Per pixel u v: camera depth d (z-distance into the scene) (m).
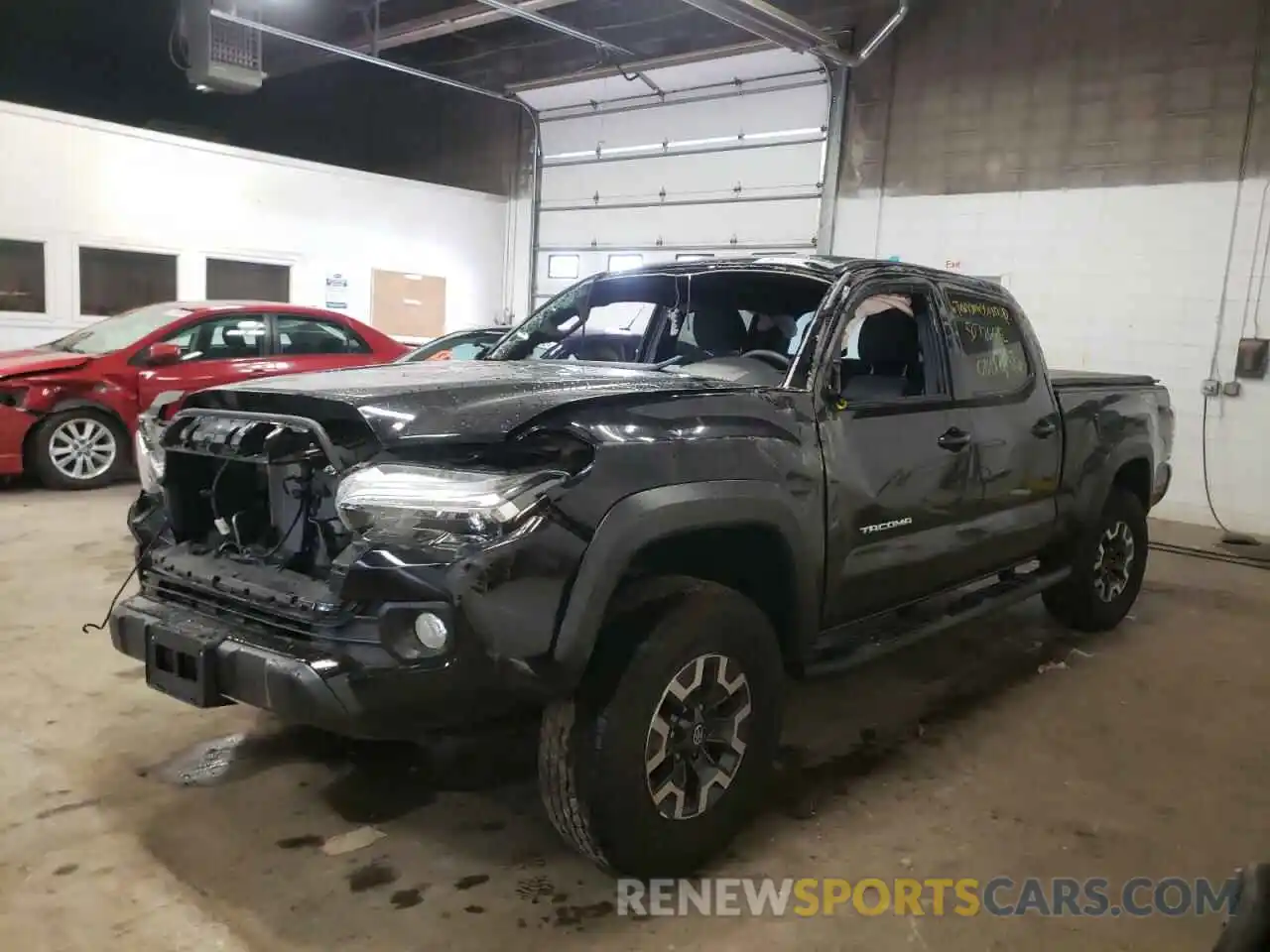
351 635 2.26
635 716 2.38
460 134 14.99
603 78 12.62
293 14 12.47
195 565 2.69
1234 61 8.14
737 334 3.88
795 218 11.25
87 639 4.28
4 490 7.51
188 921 2.33
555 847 2.75
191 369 7.87
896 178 10.26
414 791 3.06
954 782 3.29
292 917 2.37
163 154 10.73
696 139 12.12
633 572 2.67
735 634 2.62
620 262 13.11
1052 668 4.55
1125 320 8.85
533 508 2.21
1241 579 6.55
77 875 2.51
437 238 13.69
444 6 12.59
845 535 3.05
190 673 2.49
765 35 9.56
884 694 4.15
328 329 8.59
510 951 2.27
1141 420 5.05
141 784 3.03
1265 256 8.09
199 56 10.72
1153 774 3.41
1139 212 8.72
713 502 2.53
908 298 3.64
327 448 2.40
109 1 12.84
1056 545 4.65
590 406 2.44
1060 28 9.08
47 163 9.86
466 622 2.14
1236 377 8.27
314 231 12.23
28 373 7.29
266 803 2.94
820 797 3.15
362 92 16.56
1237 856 2.86
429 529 2.19
